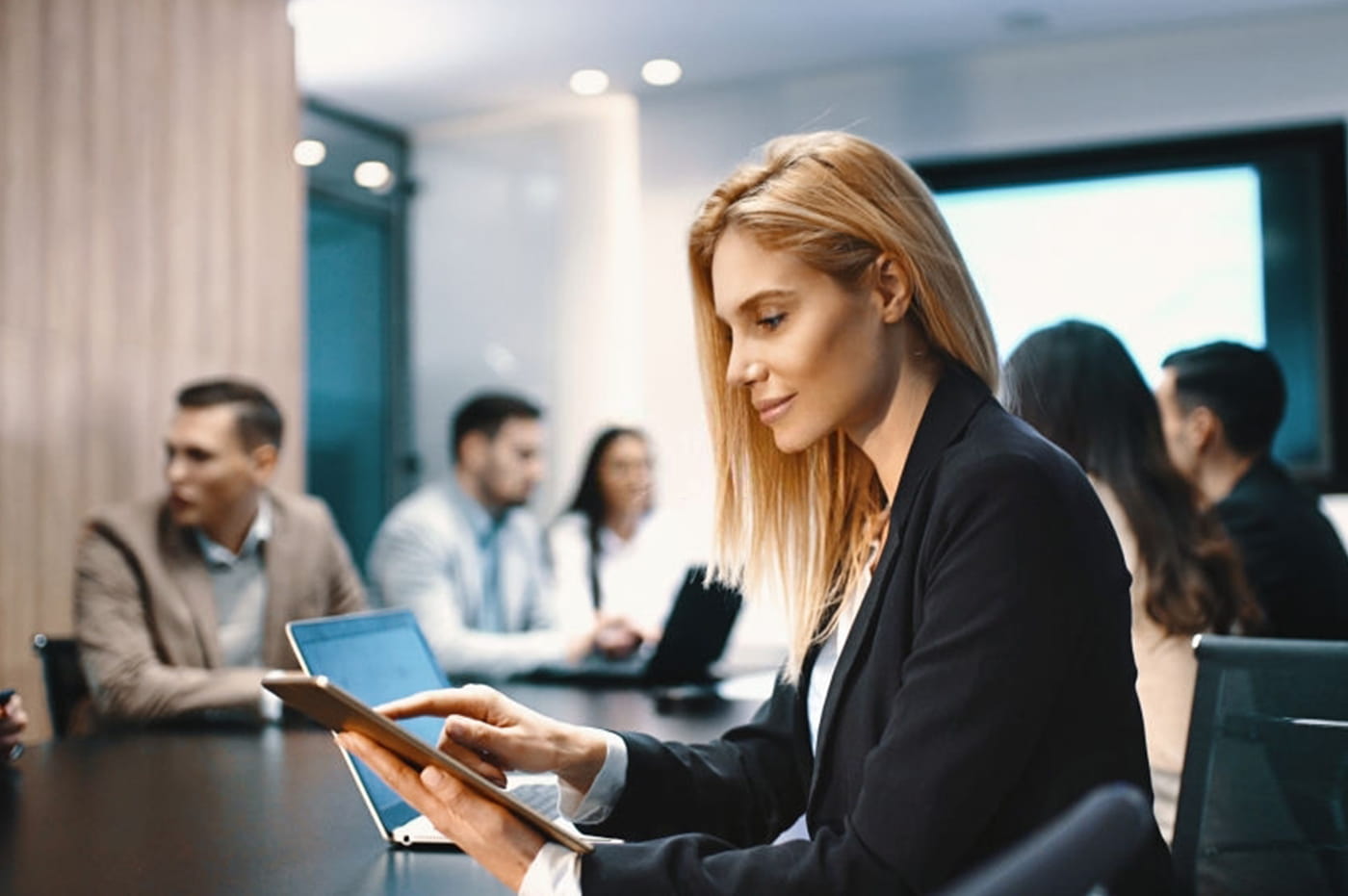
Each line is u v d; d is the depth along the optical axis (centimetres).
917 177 110
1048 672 94
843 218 105
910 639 102
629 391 562
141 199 379
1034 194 512
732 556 129
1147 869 97
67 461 354
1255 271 486
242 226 415
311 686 87
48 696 244
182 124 394
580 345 570
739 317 109
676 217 552
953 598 96
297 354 436
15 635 338
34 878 112
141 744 194
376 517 589
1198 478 259
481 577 381
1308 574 246
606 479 415
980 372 111
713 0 462
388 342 595
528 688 268
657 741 123
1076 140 505
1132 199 501
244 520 272
